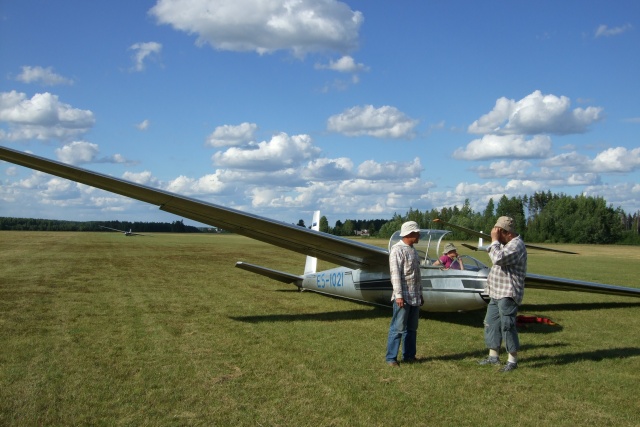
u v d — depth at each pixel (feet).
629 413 12.73
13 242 108.37
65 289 33.35
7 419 11.53
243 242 148.97
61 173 21.25
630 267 69.77
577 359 17.88
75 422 11.45
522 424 11.93
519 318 24.58
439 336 21.53
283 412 12.30
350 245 25.44
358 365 16.51
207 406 12.58
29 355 16.81
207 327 22.13
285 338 20.26
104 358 16.63
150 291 33.45
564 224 228.43
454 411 12.66
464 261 24.64
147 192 21.80
